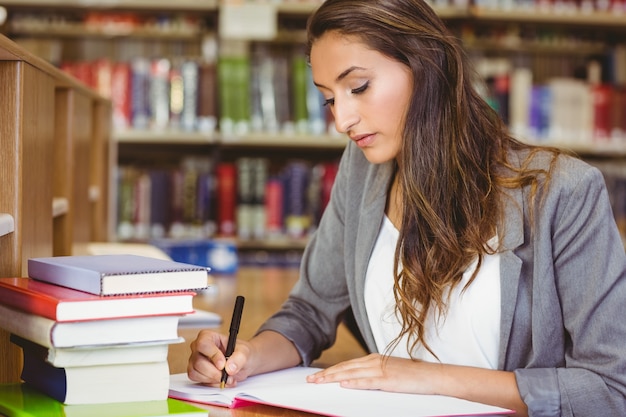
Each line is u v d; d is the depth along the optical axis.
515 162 1.51
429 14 1.50
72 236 2.36
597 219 1.42
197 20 4.73
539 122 4.61
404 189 1.52
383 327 1.62
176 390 1.38
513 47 4.89
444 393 1.39
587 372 1.38
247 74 4.44
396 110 1.48
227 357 1.44
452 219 1.51
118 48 4.86
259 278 3.31
